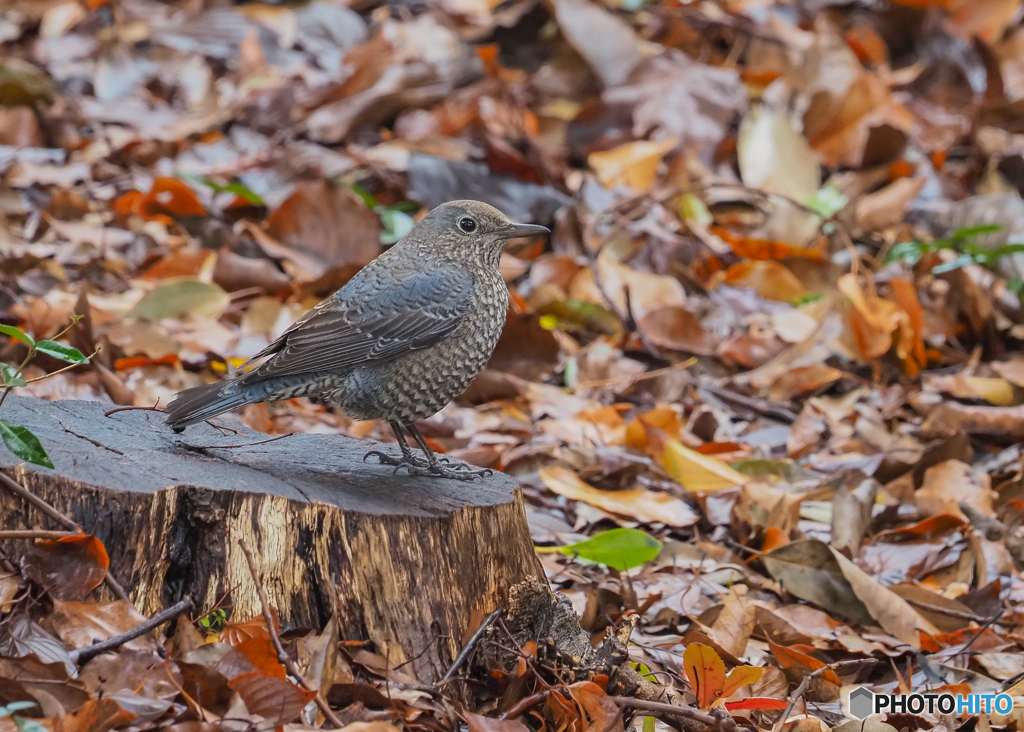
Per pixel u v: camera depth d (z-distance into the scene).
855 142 16.86
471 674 7.26
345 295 8.22
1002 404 13.05
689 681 7.41
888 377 13.75
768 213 15.87
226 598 6.76
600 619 8.77
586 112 17.22
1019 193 16.80
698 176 16.28
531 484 11.21
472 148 16.50
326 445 8.28
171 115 17.42
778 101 17.42
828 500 11.27
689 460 11.23
